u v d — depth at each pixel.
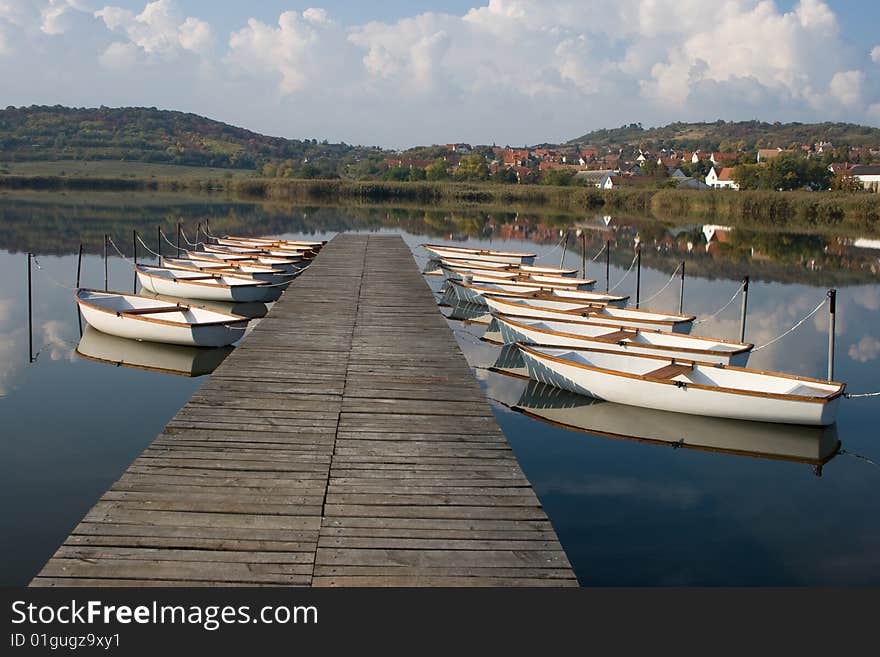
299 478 6.14
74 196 63.44
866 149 136.88
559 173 86.75
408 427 7.47
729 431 10.00
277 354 10.30
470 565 4.98
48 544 6.57
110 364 12.52
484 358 13.70
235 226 41.84
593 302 16.00
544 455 9.13
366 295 15.77
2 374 11.84
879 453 9.50
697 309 19.48
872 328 17.11
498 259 26.05
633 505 7.81
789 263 28.28
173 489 5.82
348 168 120.81
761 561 6.71
